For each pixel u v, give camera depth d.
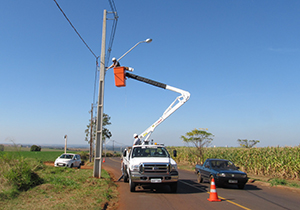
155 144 12.96
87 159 50.78
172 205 8.25
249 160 21.58
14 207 6.52
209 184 14.09
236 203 8.80
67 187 9.80
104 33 14.40
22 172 9.23
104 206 7.57
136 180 10.21
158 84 14.21
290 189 12.82
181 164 34.53
